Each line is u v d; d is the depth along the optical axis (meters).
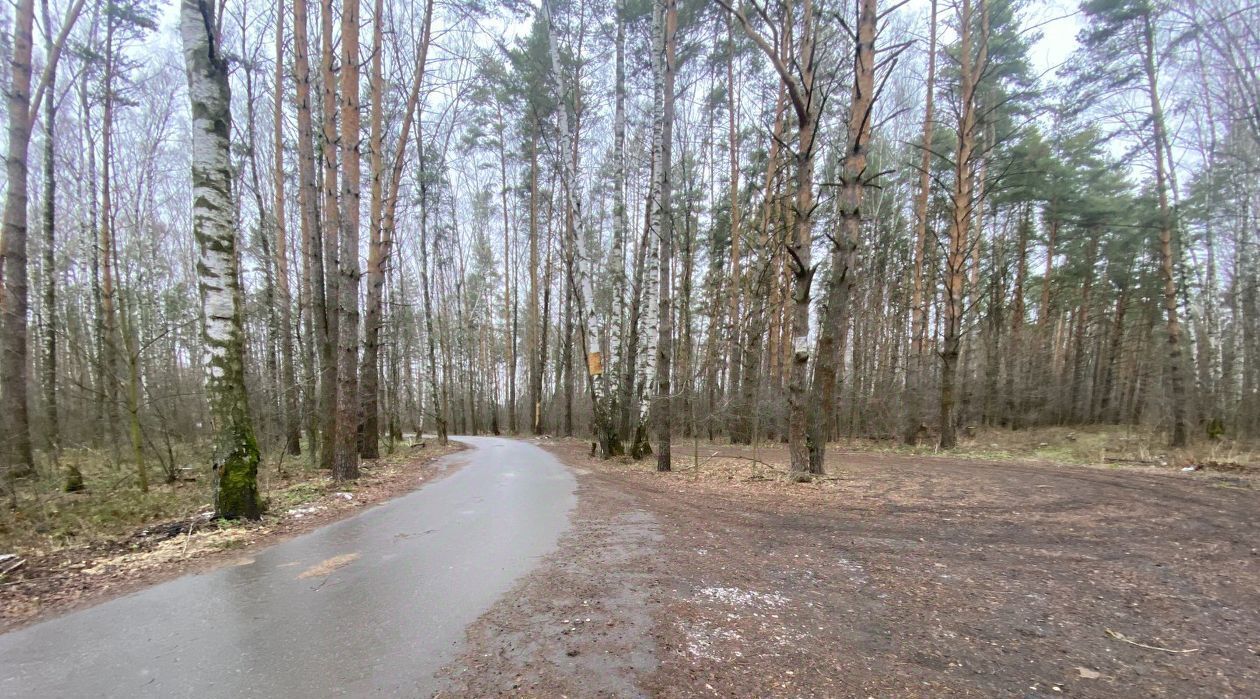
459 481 10.40
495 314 42.00
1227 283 17.17
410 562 5.14
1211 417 14.05
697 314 31.34
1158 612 3.70
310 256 14.08
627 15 15.59
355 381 9.98
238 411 6.79
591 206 29.25
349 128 9.58
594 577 4.58
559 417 31.64
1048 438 18.08
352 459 9.98
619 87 15.28
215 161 6.67
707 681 2.88
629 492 8.81
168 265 22.80
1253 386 14.30
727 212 24.31
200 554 5.45
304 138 12.59
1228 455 10.65
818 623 3.61
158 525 6.51
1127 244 19.92
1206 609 3.73
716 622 3.63
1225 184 14.40
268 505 7.37
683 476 10.38
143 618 3.88
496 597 4.19
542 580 4.55
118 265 18.31
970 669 2.99
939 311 22.72
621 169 15.66
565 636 3.46
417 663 3.15
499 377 45.19
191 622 3.80
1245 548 5.00
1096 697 2.70
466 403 44.38
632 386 18.25
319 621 3.79
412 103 14.14
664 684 2.85
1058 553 5.02
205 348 6.72
